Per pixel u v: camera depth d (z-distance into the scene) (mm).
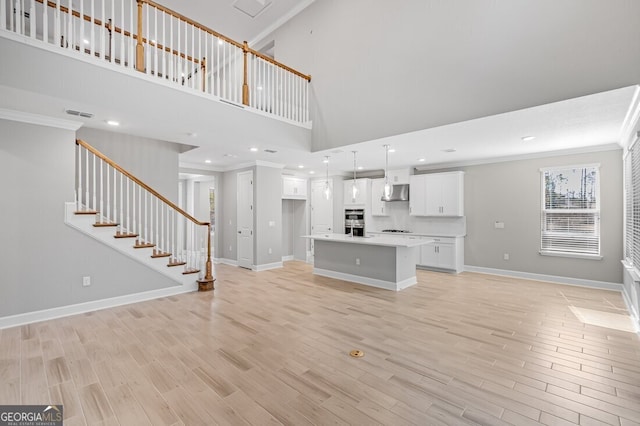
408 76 4285
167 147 5512
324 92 5469
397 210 8016
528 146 5211
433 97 4043
